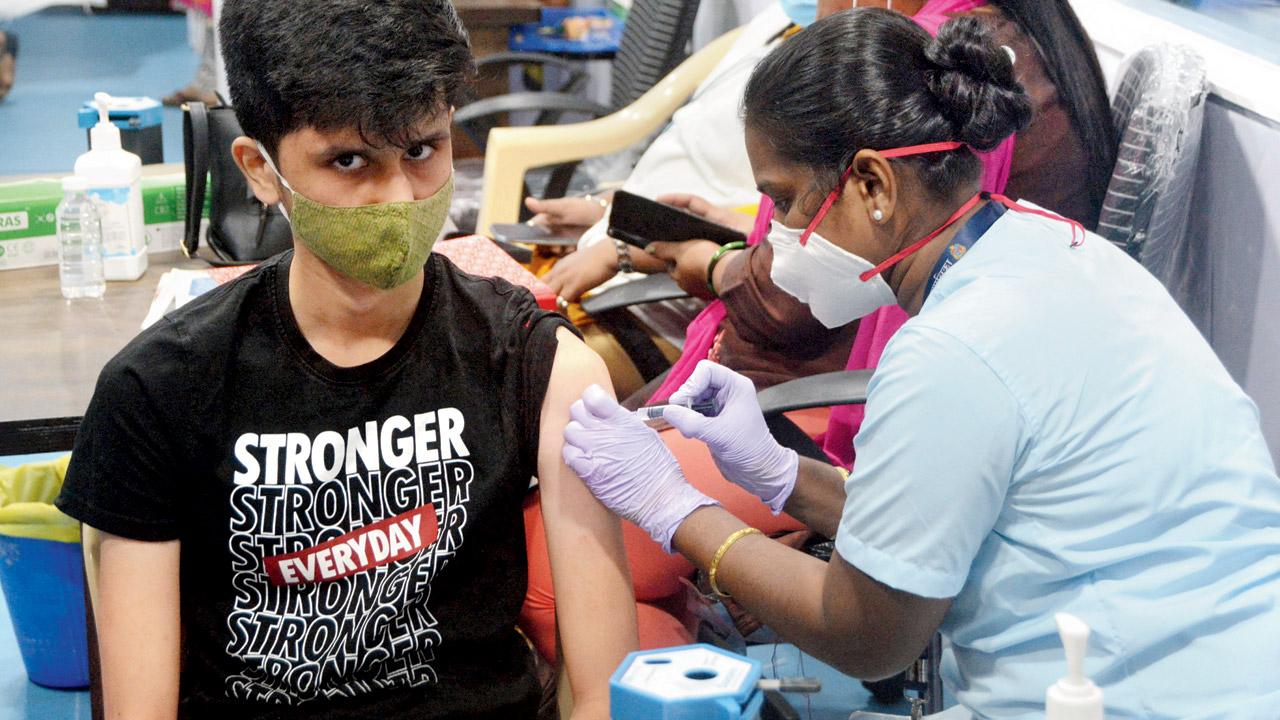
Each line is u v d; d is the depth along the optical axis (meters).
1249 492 1.22
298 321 1.26
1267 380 2.15
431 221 1.20
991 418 1.15
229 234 2.21
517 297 1.34
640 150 3.68
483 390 1.30
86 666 2.23
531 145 3.23
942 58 1.26
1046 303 1.21
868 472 1.17
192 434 1.24
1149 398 1.21
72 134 5.69
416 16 1.12
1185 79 2.03
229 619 1.27
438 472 1.27
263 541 1.26
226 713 1.29
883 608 1.18
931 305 1.27
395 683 1.29
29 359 1.76
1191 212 2.31
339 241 1.18
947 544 1.16
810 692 0.96
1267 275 2.12
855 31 1.28
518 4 4.46
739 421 1.46
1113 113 2.17
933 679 1.58
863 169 1.27
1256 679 1.16
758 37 3.17
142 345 1.24
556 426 1.32
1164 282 2.18
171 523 1.26
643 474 1.32
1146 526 1.19
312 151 1.15
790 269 1.40
